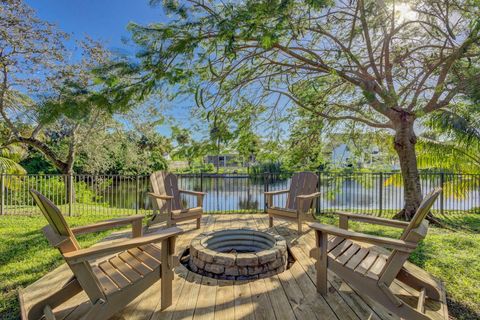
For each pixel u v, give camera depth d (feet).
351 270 7.16
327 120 22.41
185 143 16.84
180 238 13.28
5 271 10.32
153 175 15.21
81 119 10.56
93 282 5.93
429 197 6.50
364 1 13.83
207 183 26.89
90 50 23.67
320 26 15.21
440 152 22.04
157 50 10.46
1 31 20.83
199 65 13.33
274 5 9.93
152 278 6.98
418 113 16.44
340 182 23.11
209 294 7.96
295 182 16.22
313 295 7.85
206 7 11.30
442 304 7.38
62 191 26.55
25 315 6.98
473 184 22.70
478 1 12.66
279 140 22.63
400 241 6.48
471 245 12.89
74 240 5.95
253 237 12.30
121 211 23.62
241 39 11.28
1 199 21.88
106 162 30.35
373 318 6.72
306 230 14.48
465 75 15.25
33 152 42.39
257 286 8.43
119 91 10.55
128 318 6.77
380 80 16.61
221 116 17.28
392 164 25.43
